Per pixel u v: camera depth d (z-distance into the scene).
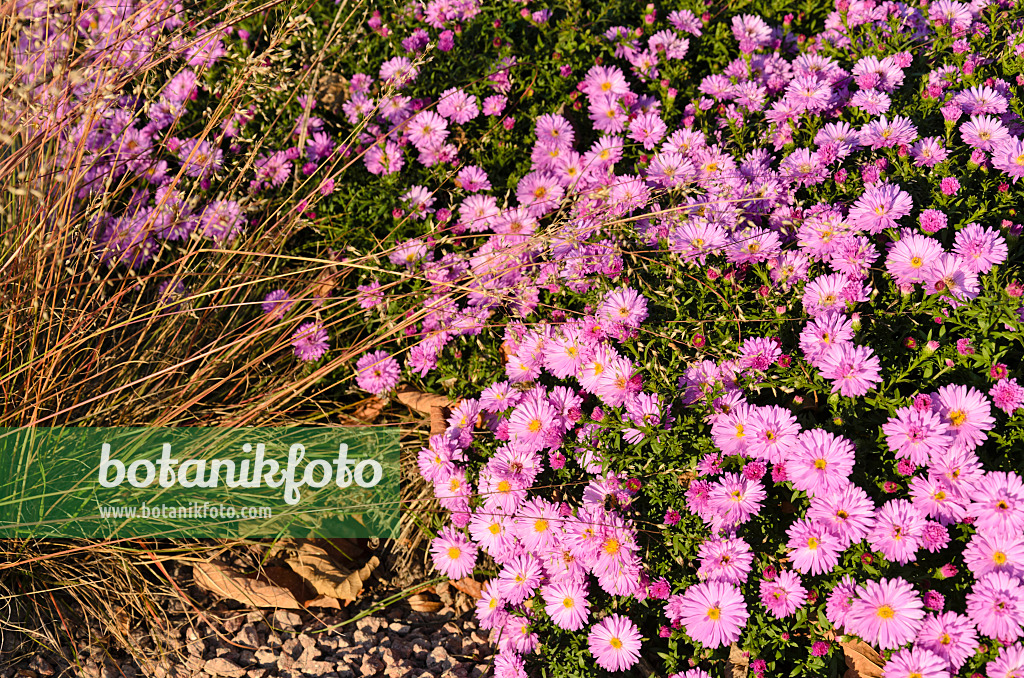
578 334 1.16
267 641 1.16
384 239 1.28
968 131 1.19
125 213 1.28
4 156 1.15
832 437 1.06
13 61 1.13
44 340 1.19
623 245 1.20
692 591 1.07
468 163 1.33
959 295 1.10
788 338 1.15
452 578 1.17
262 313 1.27
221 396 1.24
